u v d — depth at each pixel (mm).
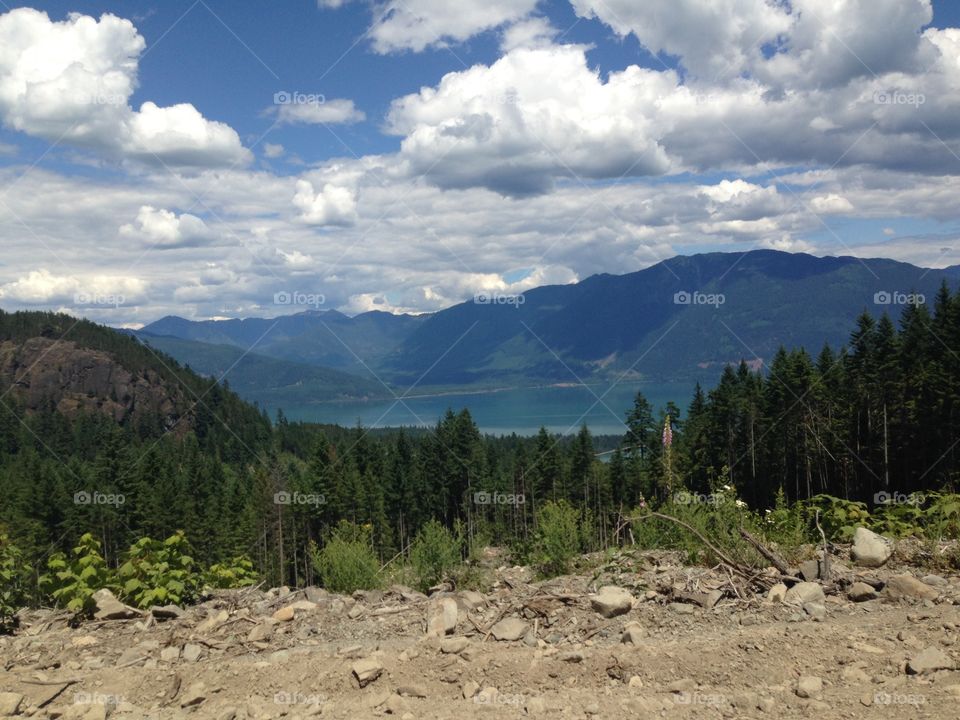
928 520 8531
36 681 5668
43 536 51875
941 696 4148
